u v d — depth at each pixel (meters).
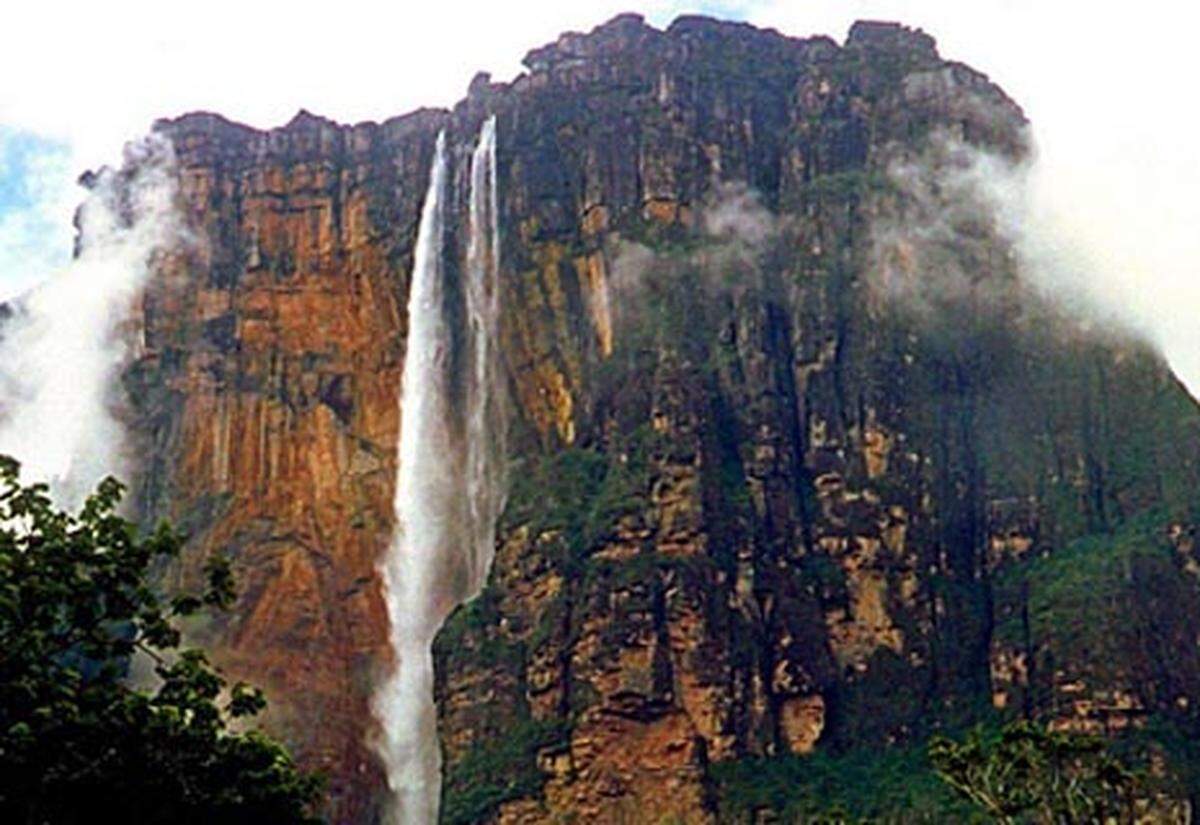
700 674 115.00
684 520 120.56
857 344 133.50
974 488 131.62
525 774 114.31
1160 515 126.50
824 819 96.19
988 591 127.44
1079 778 72.00
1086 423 133.25
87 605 42.28
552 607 119.44
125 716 41.16
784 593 122.00
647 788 112.50
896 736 118.94
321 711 135.50
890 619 123.62
